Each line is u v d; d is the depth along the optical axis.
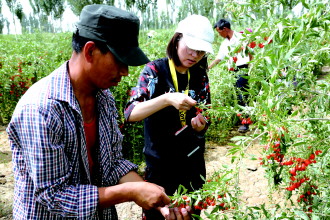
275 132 1.23
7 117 6.12
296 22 1.19
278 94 1.27
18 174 1.11
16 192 1.13
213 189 1.28
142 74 1.80
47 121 1.00
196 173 1.96
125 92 4.08
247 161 3.91
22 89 6.11
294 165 1.74
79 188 1.10
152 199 1.16
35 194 1.04
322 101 1.32
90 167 1.29
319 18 1.10
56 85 1.07
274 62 1.17
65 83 1.09
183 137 1.85
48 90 1.05
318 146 1.50
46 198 1.03
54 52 8.48
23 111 1.00
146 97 1.76
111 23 0.99
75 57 1.10
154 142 1.86
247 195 3.18
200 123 1.82
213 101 4.56
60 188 1.07
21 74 6.02
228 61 1.50
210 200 1.37
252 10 1.40
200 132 1.88
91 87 1.16
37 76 6.24
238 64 4.45
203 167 2.00
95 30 1.00
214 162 4.08
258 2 1.36
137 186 1.16
